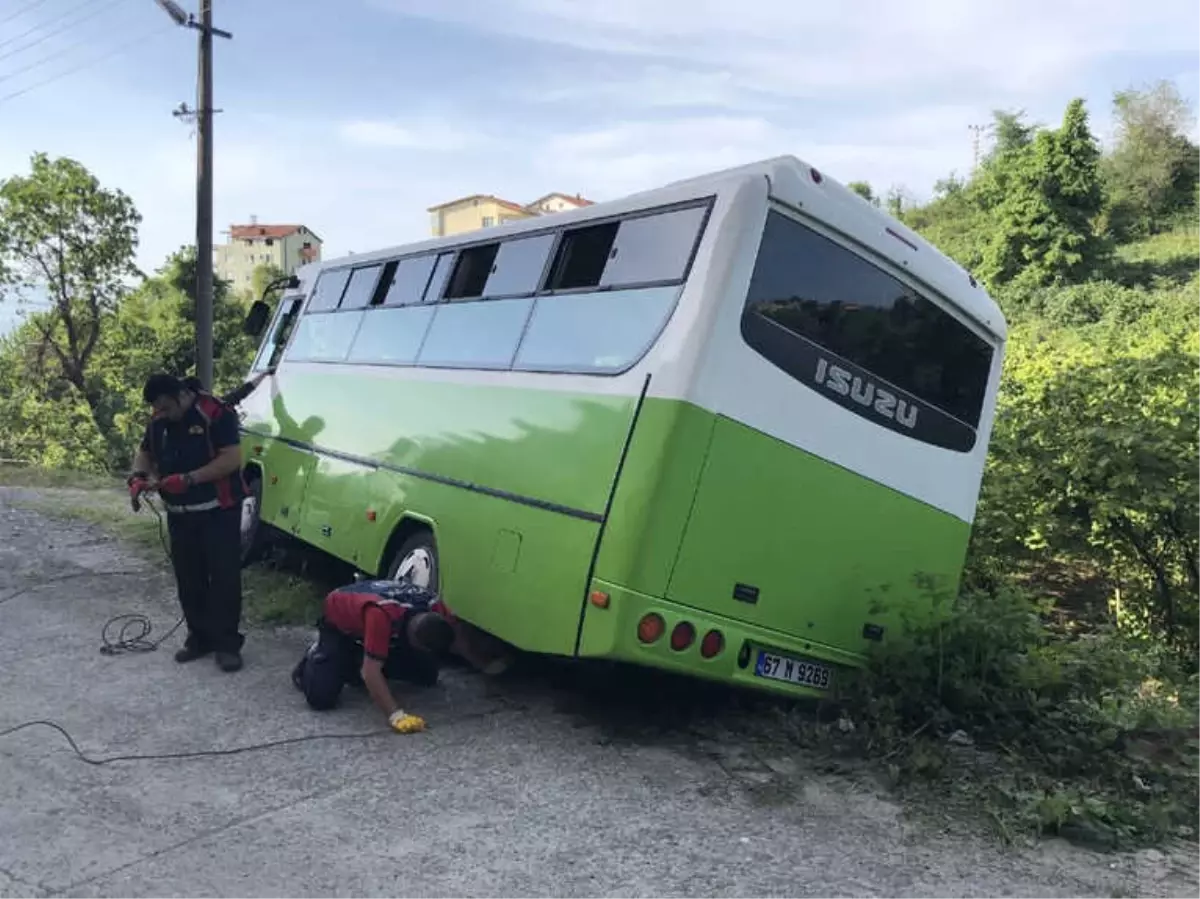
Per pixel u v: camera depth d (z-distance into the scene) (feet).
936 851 13.30
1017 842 13.58
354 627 17.78
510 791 14.85
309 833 13.33
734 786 15.33
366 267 28.43
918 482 18.11
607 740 17.12
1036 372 34.53
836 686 17.60
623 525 15.25
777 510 16.28
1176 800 14.85
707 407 15.37
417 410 21.99
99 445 119.44
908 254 17.66
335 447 25.63
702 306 15.46
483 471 18.76
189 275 137.59
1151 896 12.17
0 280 119.14
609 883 12.16
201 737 16.75
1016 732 17.12
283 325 33.32
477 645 19.08
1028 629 18.74
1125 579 27.89
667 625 15.34
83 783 14.82
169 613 25.41
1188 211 165.58
